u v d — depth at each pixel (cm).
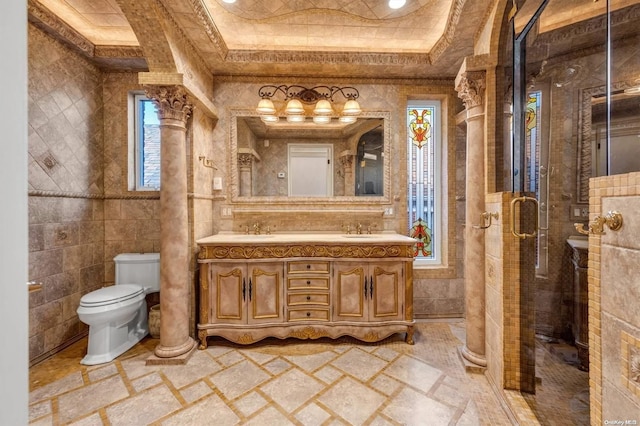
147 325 250
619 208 83
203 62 241
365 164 276
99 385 175
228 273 220
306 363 198
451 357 206
